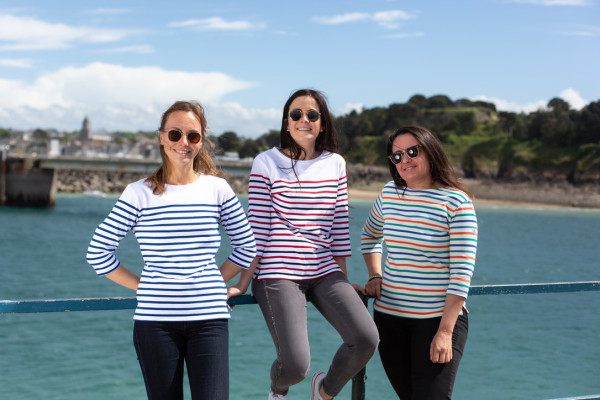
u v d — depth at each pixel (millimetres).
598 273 38312
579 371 11984
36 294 25344
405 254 3150
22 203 85312
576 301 15625
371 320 2969
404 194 3227
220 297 2742
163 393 2629
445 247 3117
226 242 50219
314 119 3195
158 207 2770
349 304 2980
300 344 2895
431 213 3121
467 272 2988
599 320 14469
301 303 3010
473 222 3062
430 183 3232
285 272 3047
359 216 97812
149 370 2645
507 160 162375
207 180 2895
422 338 3066
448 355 2961
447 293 3010
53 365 13078
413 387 3088
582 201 145125
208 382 2631
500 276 36000
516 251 51875
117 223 2764
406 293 3123
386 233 3254
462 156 167750
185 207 2775
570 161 155375
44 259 38812
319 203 3172
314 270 3092
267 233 3139
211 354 2650
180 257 2729
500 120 177750
